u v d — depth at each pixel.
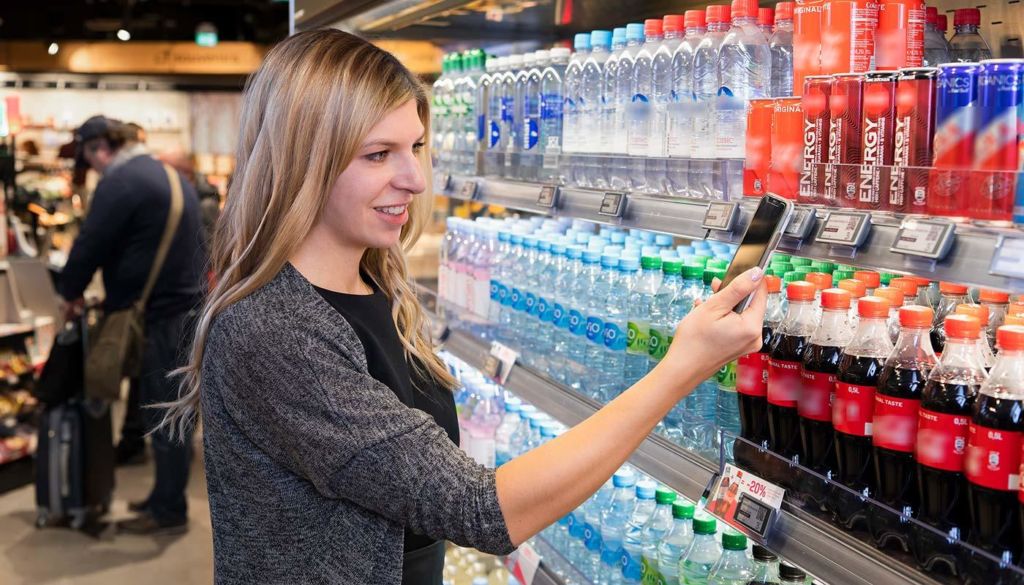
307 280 1.41
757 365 1.65
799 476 1.47
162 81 11.94
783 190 1.52
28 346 5.96
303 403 1.29
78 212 8.79
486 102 2.95
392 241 1.46
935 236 1.18
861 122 1.37
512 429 2.88
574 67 2.39
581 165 2.41
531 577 2.35
